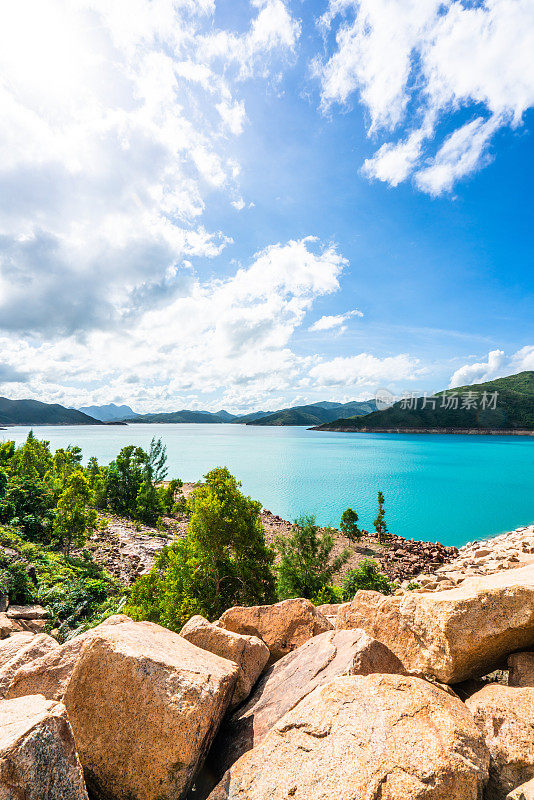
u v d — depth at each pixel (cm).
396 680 504
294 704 569
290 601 952
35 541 4328
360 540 4919
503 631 562
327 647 696
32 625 2167
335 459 14312
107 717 503
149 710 493
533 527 4503
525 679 543
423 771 367
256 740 527
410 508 7050
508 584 643
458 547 4906
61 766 368
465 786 360
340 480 9912
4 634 1866
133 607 2272
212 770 523
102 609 2519
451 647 579
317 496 8162
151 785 459
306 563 2683
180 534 5556
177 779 457
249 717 596
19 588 2502
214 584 2212
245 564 2241
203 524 2209
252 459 14825
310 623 896
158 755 466
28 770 341
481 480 9631
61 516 4119
